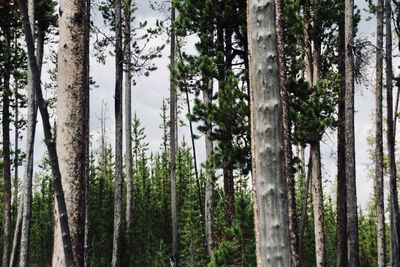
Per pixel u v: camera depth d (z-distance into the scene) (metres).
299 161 14.91
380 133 15.63
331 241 42.19
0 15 20.23
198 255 33.53
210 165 15.09
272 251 3.24
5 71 21.16
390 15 16.47
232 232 12.43
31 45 2.71
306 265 31.48
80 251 5.18
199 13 15.57
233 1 15.39
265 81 3.33
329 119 16.70
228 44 15.92
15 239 13.53
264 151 3.30
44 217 41.47
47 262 40.66
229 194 15.30
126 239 23.48
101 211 32.19
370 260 44.59
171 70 15.84
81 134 5.34
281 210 3.26
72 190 5.19
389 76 16.70
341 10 19.23
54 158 2.89
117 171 19.05
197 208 37.03
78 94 5.36
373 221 46.22
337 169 18.91
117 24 18.48
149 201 43.19
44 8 20.39
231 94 14.55
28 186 12.27
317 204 19.81
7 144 23.59
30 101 12.09
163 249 30.17
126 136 23.78
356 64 14.16
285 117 12.24
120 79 18.67
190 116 14.94
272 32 3.37
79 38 5.43
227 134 14.82
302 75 22.44
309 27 20.38
